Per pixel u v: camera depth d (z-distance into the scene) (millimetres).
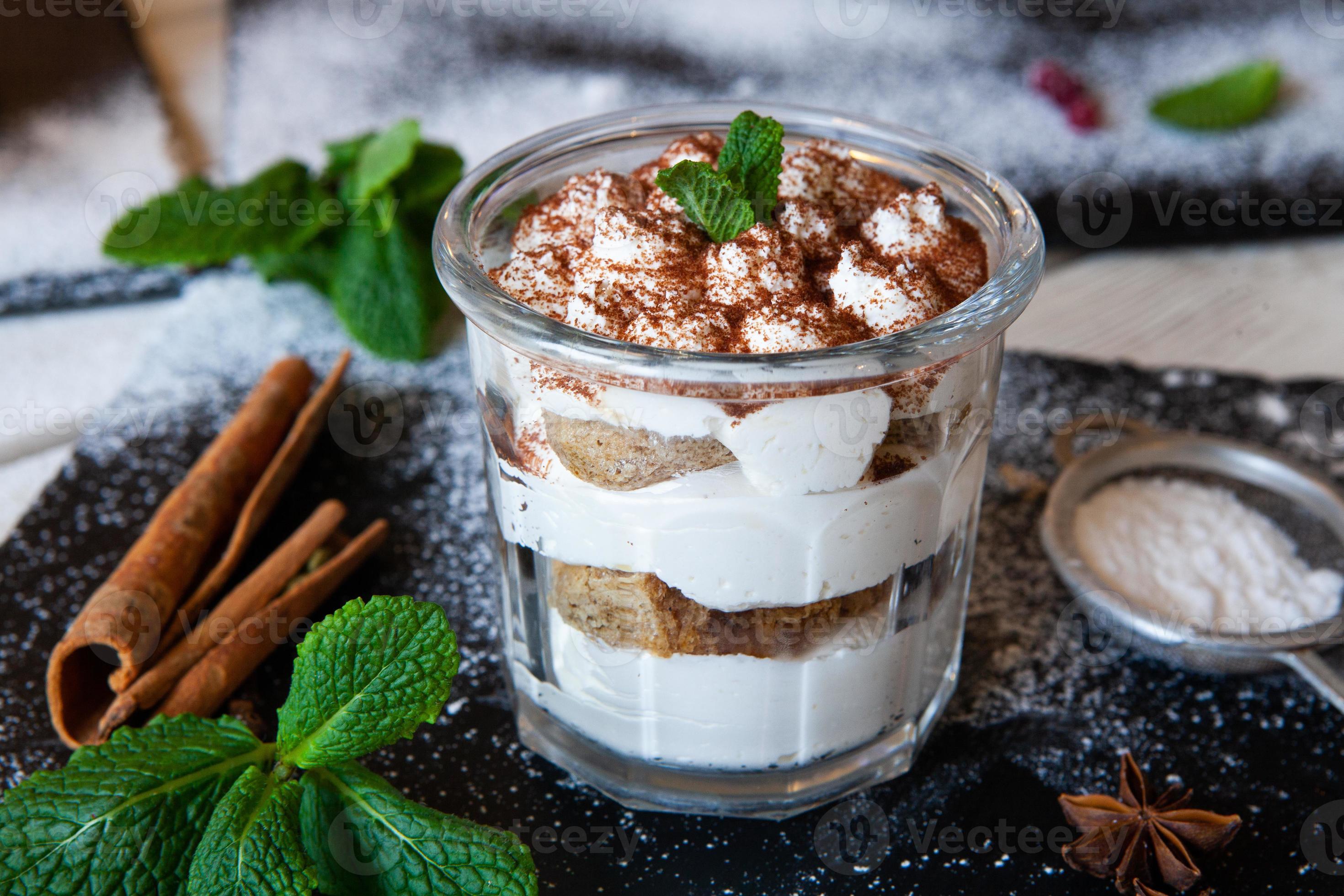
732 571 383
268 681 450
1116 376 536
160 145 645
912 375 373
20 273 579
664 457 374
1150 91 688
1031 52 723
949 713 442
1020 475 501
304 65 711
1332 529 474
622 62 712
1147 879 409
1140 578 464
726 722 403
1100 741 436
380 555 480
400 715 394
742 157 405
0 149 641
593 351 366
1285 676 450
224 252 542
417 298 542
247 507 473
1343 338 558
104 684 448
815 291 393
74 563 478
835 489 376
